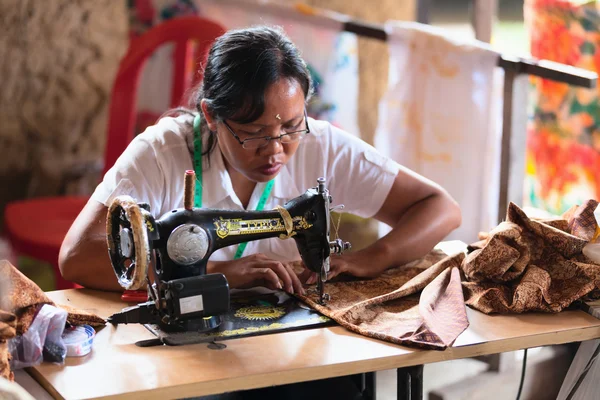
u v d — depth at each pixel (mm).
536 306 1963
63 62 4637
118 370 1670
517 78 2836
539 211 2465
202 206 2230
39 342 1684
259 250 2408
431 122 3053
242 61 1893
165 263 1793
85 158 4812
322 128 2396
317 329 1885
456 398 2373
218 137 2062
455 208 2416
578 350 2076
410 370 1804
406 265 2311
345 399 2072
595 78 2623
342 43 3688
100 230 2119
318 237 1985
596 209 2252
